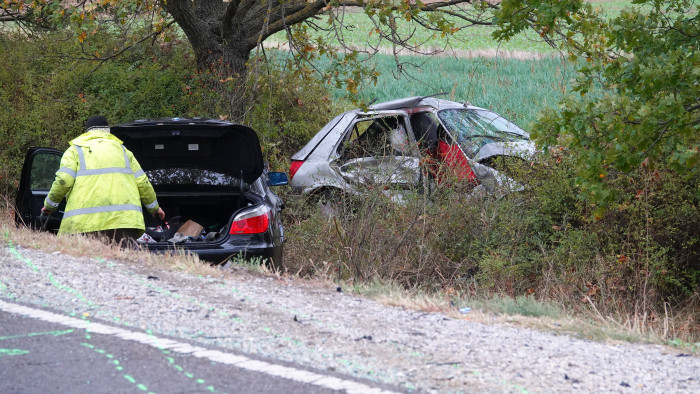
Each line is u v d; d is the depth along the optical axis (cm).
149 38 2398
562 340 734
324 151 1666
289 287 912
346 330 715
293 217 1614
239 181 1288
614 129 1040
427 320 782
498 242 1329
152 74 2270
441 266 1311
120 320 715
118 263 968
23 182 1255
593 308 1153
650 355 695
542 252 1326
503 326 782
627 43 1187
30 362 598
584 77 1205
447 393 559
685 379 620
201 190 1304
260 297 835
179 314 741
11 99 2216
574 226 1362
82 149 1141
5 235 1102
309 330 710
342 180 1534
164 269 954
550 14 1167
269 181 1405
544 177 1380
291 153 2280
